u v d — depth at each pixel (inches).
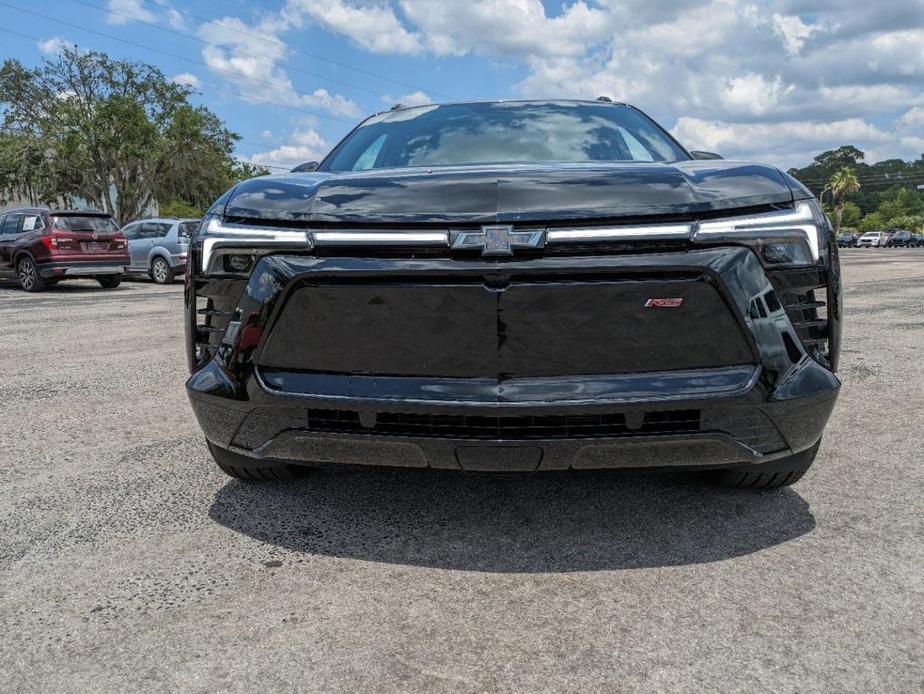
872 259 1008.9
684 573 81.0
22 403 167.6
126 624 72.3
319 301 81.6
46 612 74.8
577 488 107.8
